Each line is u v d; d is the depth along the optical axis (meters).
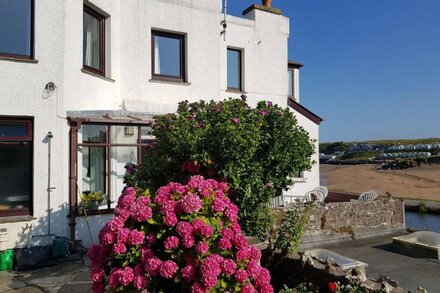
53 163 7.59
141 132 8.99
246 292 3.21
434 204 17.55
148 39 10.22
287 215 6.14
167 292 3.25
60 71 7.73
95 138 8.55
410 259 7.29
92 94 8.76
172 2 10.55
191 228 3.19
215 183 3.91
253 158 4.43
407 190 24.86
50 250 7.09
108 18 9.54
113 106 9.61
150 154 5.11
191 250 3.17
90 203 8.11
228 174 4.18
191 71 10.80
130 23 10.02
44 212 7.46
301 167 4.65
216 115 4.65
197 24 10.94
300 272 5.12
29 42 7.67
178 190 3.58
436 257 7.27
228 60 12.13
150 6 10.25
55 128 7.64
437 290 5.62
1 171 7.36
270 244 5.57
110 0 9.48
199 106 5.09
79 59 8.29
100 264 3.45
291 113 4.66
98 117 8.09
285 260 5.44
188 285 3.15
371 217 9.48
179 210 3.36
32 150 7.48
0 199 7.35
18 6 7.63
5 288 5.75
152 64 10.40
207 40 11.09
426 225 14.02
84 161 8.51
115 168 8.94
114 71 9.67
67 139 7.81
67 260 7.12
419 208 17.14
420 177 31.75
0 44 7.45
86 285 5.72
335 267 4.82
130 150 9.13
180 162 4.65
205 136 4.37
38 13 7.60
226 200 3.62
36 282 6.00
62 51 7.77
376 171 38.59
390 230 9.74
